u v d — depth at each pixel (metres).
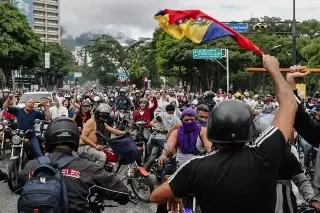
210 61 53.81
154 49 88.06
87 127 8.06
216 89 58.97
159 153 9.88
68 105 17.02
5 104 10.08
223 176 2.39
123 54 111.38
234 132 2.44
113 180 3.49
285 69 3.14
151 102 14.71
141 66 94.19
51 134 3.50
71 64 118.94
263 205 2.39
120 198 3.51
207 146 6.44
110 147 8.25
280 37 57.47
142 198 8.91
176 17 3.02
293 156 3.95
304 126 3.03
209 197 2.41
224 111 2.48
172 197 2.54
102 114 8.50
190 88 66.31
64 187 3.19
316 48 40.25
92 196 3.52
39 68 95.81
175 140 6.64
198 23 3.03
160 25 3.10
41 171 3.25
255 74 47.50
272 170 2.43
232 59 50.12
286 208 3.96
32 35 59.66
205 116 7.50
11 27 55.00
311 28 62.59
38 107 15.16
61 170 3.37
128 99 20.20
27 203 3.02
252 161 2.41
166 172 6.91
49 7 190.38
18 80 94.62
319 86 37.06
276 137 2.48
